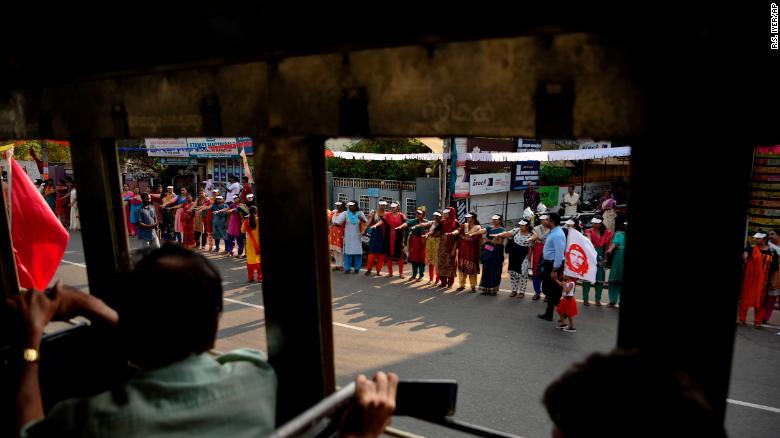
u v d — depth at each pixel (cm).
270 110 123
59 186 1588
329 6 109
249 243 962
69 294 128
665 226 86
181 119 138
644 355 71
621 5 83
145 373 94
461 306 825
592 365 71
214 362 101
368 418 102
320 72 115
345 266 1081
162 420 87
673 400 63
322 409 92
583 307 827
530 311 799
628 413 63
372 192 1536
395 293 909
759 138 79
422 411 115
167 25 131
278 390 134
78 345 167
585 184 1819
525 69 93
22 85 167
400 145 1572
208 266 100
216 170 1945
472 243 916
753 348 656
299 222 123
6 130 179
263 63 122
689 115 82
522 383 531
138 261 100
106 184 160
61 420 90
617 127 87
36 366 114
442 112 102
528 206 1517
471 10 94
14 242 245
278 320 131
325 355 129
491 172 1472
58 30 151
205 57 128
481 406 480
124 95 147
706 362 87
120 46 141
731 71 80
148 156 2064
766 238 757
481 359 595
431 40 100
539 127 93
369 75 109
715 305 85
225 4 122
